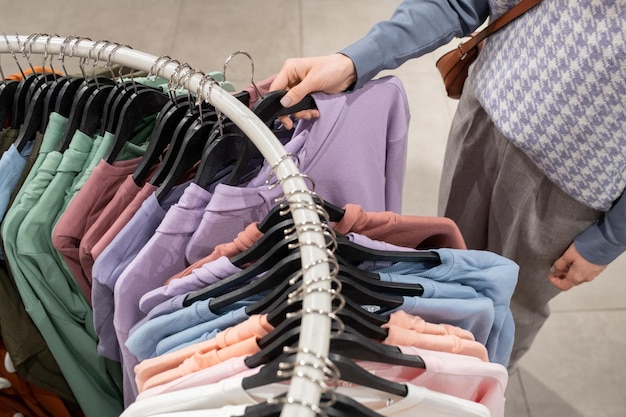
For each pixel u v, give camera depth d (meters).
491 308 0.81
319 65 0.92
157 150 0.91
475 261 0.82
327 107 0.92
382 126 0.97
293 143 0.91
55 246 0.92
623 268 2.01
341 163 0.94
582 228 1.16
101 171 0.90
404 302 0.77
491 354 0.93
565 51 0.94
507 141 1.15
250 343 0.69
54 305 1.01
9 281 1.04
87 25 2.65
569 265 1.23
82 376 1.14
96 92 0.93
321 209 0.69
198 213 0.85
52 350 1.07
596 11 0.89
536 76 0.99
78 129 0.95
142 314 0.90
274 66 2.51
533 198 1.16
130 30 2.63
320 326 0.58
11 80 1.00
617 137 0.97
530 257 1.27
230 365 0.67
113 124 0.93
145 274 0.86
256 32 2.62
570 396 1.78
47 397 1.21
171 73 0.85
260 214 0.88
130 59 0.89
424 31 1.05
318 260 0.62
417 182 2.21
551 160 1.05
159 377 0.71
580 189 1.06
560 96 0.97
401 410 0.67
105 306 0.96
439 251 0.83
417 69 2.49
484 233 1.38
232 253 0.83
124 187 0.90
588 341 1.87
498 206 1.24
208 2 2.73
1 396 1.22
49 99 0.95
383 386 0.64
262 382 0.63
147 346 0.81
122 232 0.87
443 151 2.28
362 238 0.82
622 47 0.88
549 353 1.85
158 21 2.66
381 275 0.80
